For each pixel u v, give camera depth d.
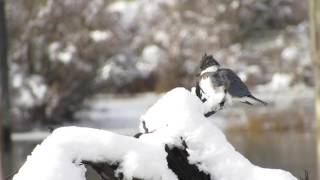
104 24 27.03
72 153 3.13
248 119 18.47
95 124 22.83
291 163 12.48
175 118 3.33
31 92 24.17
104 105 26.25
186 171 3.28
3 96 20.98
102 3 26.92
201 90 3.64
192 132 3.30
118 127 21.28
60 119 24.38
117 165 3.17
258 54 27.50
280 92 25.16
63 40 25.36
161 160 3.19
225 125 19.00
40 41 25.05
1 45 21.88
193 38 28.78
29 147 18.09
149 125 3.41
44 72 24.73
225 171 3.27
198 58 28.12
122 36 28.53
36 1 25.56
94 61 25.66
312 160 12.66
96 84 25.69
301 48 27.30
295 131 17.91
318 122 16.03
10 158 15.53
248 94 3.59
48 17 25.39
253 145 15.53
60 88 24.61
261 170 3.27
